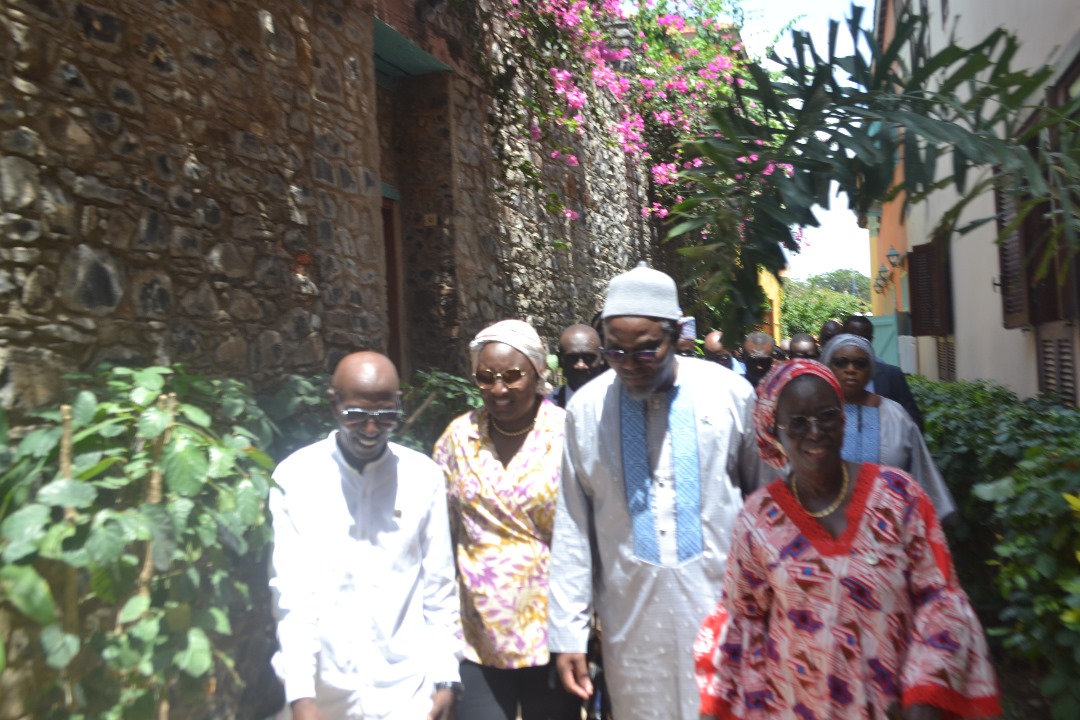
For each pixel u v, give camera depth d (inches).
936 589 92.7
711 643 104.3
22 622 109.3
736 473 119.3
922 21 123.4
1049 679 139.6
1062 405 251.9
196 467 114.7
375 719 112.9
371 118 253.3
